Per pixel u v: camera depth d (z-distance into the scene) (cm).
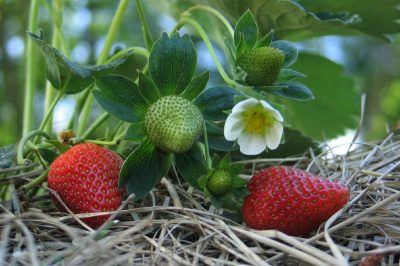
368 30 42
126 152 31
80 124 36
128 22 88
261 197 25
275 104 26
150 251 23
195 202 28
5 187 32
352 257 23
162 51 27
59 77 30
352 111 49
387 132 36
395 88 113
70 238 25
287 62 28
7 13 75
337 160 34
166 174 29
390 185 29
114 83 26
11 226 23
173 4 44
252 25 27
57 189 26
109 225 24
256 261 22
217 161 25
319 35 42
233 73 27
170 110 26
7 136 80
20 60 80
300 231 25
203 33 31
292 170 26
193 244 24
